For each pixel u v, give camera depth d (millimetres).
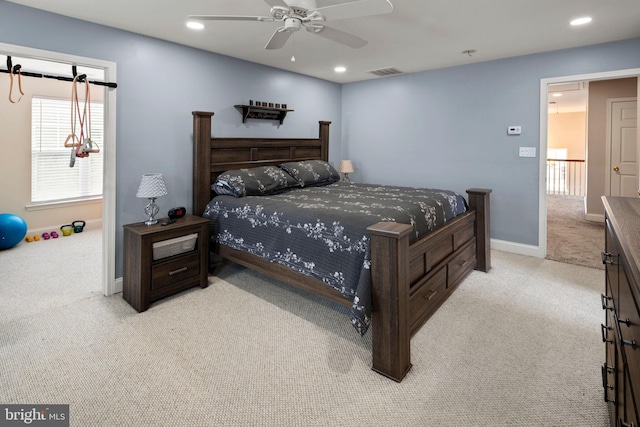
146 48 3174
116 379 1956
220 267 3826
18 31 2492
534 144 3990
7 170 4672
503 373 2008
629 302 1001
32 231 4922
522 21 2902
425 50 3725
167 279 2938
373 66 4410
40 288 3217
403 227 1967
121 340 2354
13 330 2471
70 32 2721
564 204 7766
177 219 3219
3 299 2979
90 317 2674
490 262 3844
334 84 5430
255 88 4207
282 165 4215
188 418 1683
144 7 2564
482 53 3848
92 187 5516
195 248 3178
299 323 2607
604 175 5793
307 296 3092
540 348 2252
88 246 4578
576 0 2512
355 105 5453
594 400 1778
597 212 5922
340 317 2707
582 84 5957
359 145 5473
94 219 5570
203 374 2008
